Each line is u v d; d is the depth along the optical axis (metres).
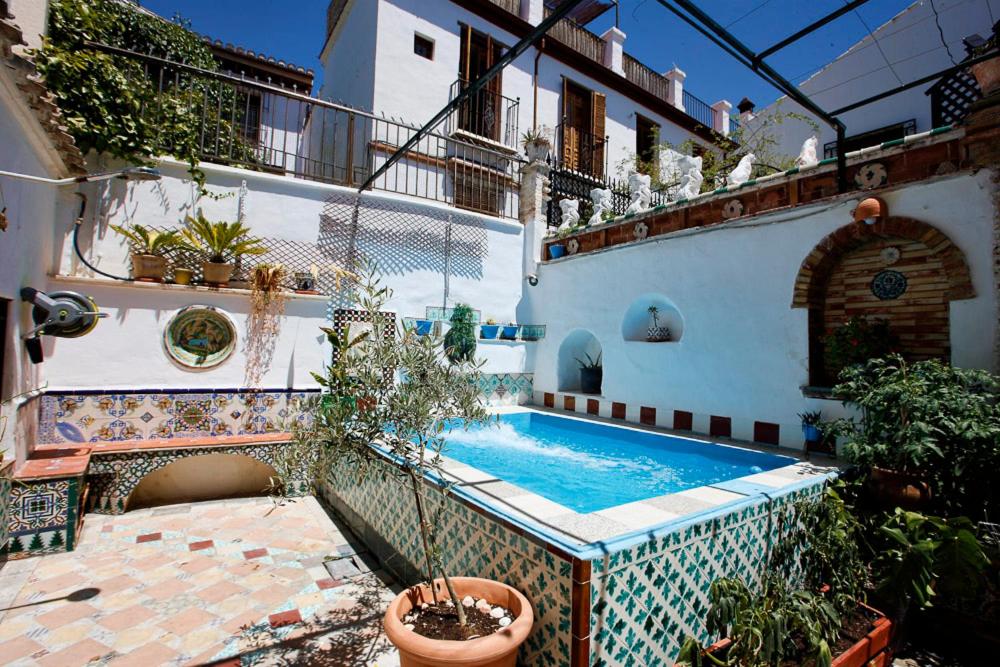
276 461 3.71
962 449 3.12
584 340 8.44
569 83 12.13
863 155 4.59
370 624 3.06
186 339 5.28
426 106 9.65
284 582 3.56
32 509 3.83
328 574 3.70
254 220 6.43
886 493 3.43
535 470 4.95
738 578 2.64
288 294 5.71
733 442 5.39
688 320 6.12
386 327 2.78
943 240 4.07
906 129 8.94
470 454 5.60
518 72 11.15
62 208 5.17
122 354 4.98
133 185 5.69
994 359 3.78
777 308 5.21
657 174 11.08
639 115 13.68
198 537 4.29
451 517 3.13
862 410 4.42
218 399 5.34
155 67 7.67
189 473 5.30
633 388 6.82
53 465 4.13
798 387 5.00
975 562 2.67
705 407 5.89
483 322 8.41
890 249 4.55
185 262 5.86
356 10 10.25
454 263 8.13
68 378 4.77
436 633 2.27
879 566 3.01
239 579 3.58
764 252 5.36
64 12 5.32
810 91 10.28
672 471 4.90
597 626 2.19
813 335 4.99
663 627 2.48
